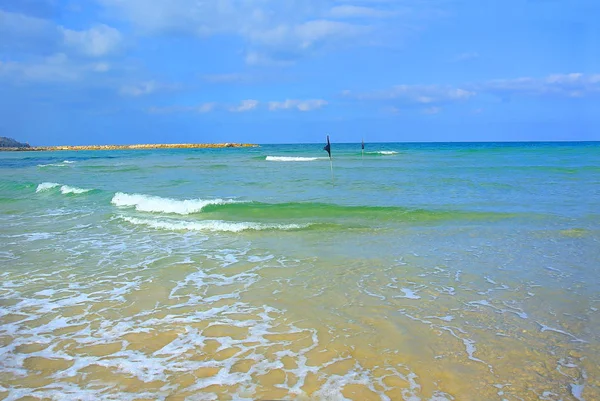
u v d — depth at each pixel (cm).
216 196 1642
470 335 479
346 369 409
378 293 619
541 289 625
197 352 448
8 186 2070
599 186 1809
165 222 1159
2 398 364
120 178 2481
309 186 1928
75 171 3086
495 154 4697
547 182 1962
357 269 734
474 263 759
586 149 5891
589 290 618
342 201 1471
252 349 454
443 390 372
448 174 2381
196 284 672
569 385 377
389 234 1001
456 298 595
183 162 4106
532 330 490
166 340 477
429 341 466
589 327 496
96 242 966
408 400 357
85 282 688
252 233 1042
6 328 514
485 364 416
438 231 1022
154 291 642
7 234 1059
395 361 424
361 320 525
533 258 785
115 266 775
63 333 499
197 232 1060
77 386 384
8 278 710
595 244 879
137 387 381
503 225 1075
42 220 1250
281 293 626
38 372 409
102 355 443
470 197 1535
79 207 1481
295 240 959
